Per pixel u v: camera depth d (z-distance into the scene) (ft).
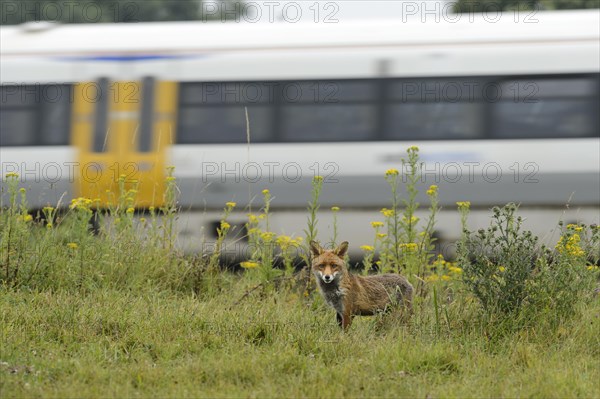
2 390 63.82
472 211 142.92
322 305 94.94
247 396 64.85
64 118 149.79
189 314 87.45
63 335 79.51
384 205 144.05
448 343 78.48
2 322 81.05
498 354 76.95
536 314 82.17
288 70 146.51
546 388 66.80
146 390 66.69
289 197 145.48
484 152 142.92
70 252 104.47
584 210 141.49
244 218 145.79
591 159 141.18
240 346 77.97
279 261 117.39
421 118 144.25
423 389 67.10
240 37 148.36
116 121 148.46
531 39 143.33
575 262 87.40
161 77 148.36
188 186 146.41
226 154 146.51
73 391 64.08
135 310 88.69
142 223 114.01
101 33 151.74
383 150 144.36
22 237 101.40
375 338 81.61
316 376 68.80
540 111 142.51
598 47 141.90
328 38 146.92
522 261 83.20
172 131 147.43
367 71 145.18
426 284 95.50
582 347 78.54
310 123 145.79
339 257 85.66
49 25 154.81
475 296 85.61
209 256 110.93
